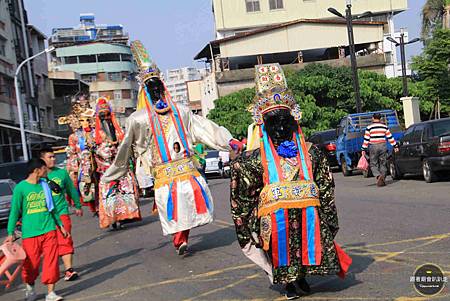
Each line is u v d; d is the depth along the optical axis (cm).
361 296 560
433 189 1359
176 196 869
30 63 4675
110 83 7481
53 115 5403
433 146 1490
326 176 575
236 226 578
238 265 769
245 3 5006
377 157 1562
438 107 3331
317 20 4497
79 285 772
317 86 3706
